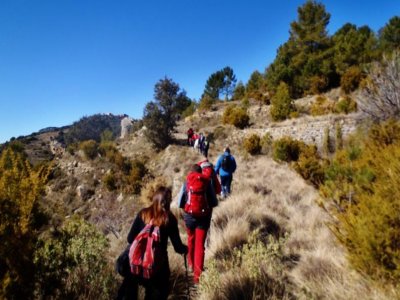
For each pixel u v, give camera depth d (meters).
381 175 3.77
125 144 39.16
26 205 2.90
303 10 40.34
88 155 33.34
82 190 29.19
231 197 8.56
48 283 3.06
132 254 3.03
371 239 3.01
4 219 2.75
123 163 31.31
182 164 28.20
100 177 30.78
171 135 35.62
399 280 2.94
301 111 29.39
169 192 3.35
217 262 4.82
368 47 32.94
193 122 40.31
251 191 9.20
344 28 42.94
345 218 3.58
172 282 4.35
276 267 4.15
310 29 39.88
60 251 3.43
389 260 2.96
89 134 117.62
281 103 29.83
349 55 32.94
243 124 31.52
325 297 3.43
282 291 3.74
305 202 8.05
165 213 3.22
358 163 4.85
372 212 3.20
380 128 5.87
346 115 21.52
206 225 4.80
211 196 4.92
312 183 9.97
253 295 3.47
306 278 3.96
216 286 3.79
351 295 3.19
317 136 21.39
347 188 4.26
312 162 10.07
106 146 34.69
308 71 34.69
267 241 5.73
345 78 28.81
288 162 16.69
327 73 32.81
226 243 5.53
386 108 9.26
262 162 18.84
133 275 3.04
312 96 32.47
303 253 4.79
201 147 26.89
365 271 3.21
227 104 45.03
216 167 9.53
